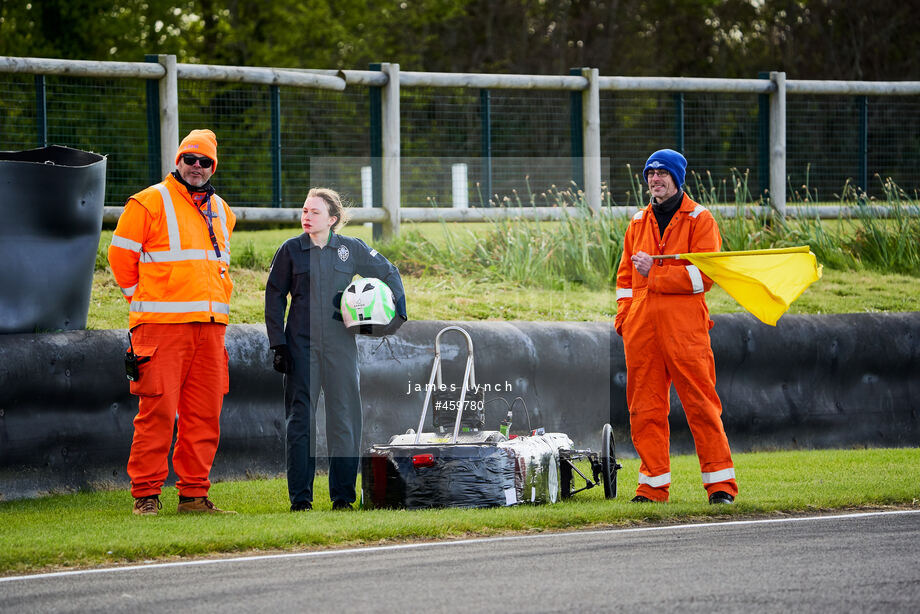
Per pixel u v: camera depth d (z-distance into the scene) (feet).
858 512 97.45
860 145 232.73
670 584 70.38
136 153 206.18
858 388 151.12
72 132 223.10
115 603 67.77
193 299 103.55
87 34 400.88
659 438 106.32
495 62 413.80
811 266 107.04
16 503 110.11
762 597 67.21
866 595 67.56
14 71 163.94
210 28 415.03
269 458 126.82
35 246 123.24
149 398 102.89
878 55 418.31
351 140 209.26
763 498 101.40
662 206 107.14
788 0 426.10
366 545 84.38
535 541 84.74
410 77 193.06
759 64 424.05
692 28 429.38
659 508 96.63
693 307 105.40
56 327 125.80
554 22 423.23
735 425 144.05
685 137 233.55
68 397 116.57
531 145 207.21
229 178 211.41
